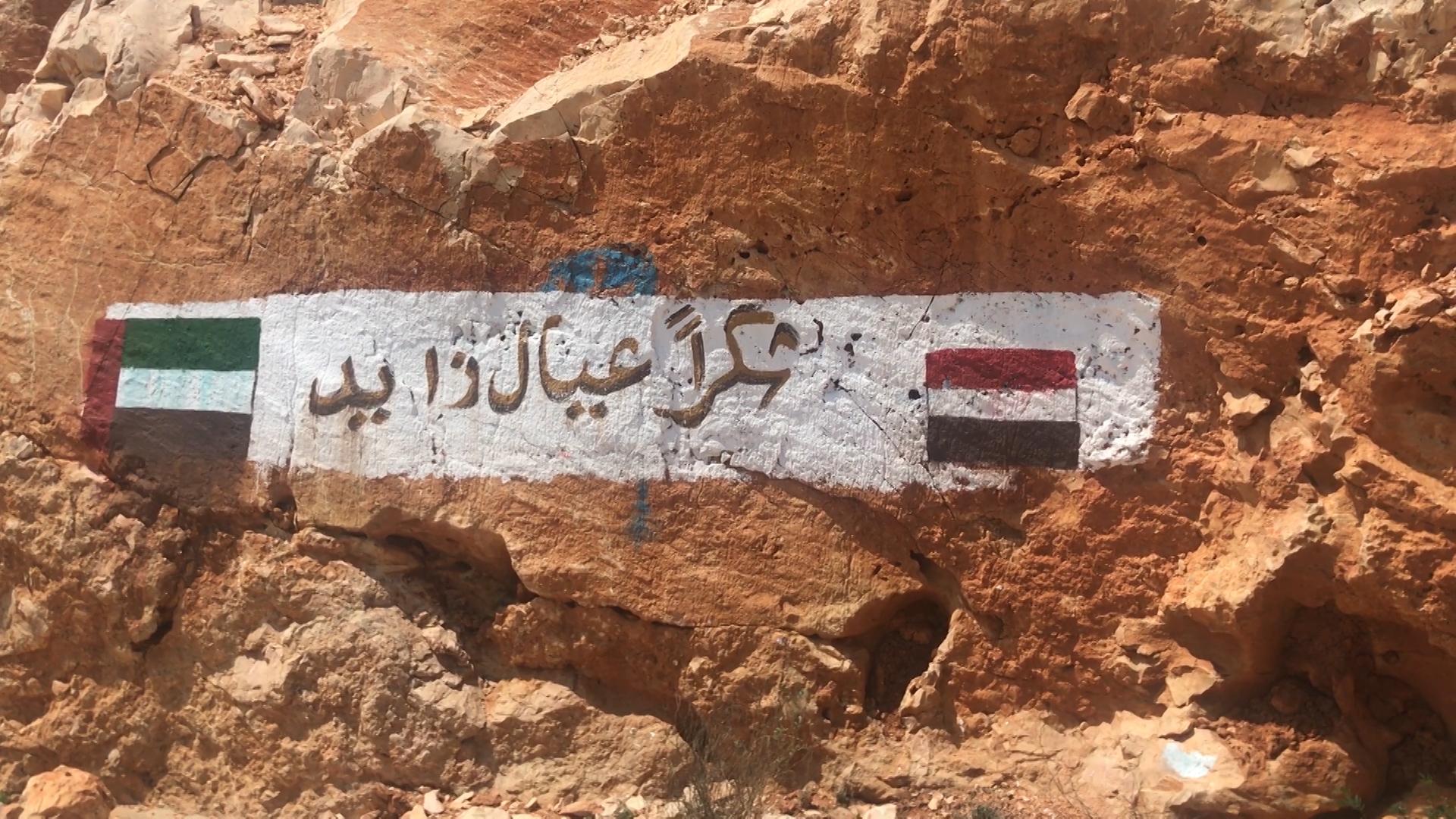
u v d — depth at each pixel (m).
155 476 4.37
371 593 4.17
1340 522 3.29
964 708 3.77
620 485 3.97
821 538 3.85
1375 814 3.34
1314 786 3.33
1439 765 3.39
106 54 4.74
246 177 4.39
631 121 4.01
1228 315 3.54
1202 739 3.47
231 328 4.34
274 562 4.23
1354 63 3.41
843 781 3.76
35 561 4.43
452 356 4.12
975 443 3.75
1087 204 3.65
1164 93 3.57
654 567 3.93
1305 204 3.43
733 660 3.88
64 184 4.61
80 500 4.39
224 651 4.25
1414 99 3.35
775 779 3.79
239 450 4.30
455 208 4.14
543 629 4.03
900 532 3.82
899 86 3.77
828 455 3.84
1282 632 3.46
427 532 4.15
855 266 3.87
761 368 3.90
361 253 4.23
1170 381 3.62
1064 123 3.68
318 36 4.88
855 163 3.83
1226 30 3.51
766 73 3.87
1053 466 3.69
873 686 3.90
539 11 4.77
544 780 3.95
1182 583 3.56
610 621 3.97
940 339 3.79
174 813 4.19
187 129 4.47
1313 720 3.42
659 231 3.99
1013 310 3.74
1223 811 3.38
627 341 3.99
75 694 4.39
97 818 4.15
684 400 3.95
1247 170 3.48
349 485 4.17
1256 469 3.48
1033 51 3.66
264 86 4.64
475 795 3.94
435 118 4.21
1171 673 3.58
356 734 4.05
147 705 4.32
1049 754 3.65
